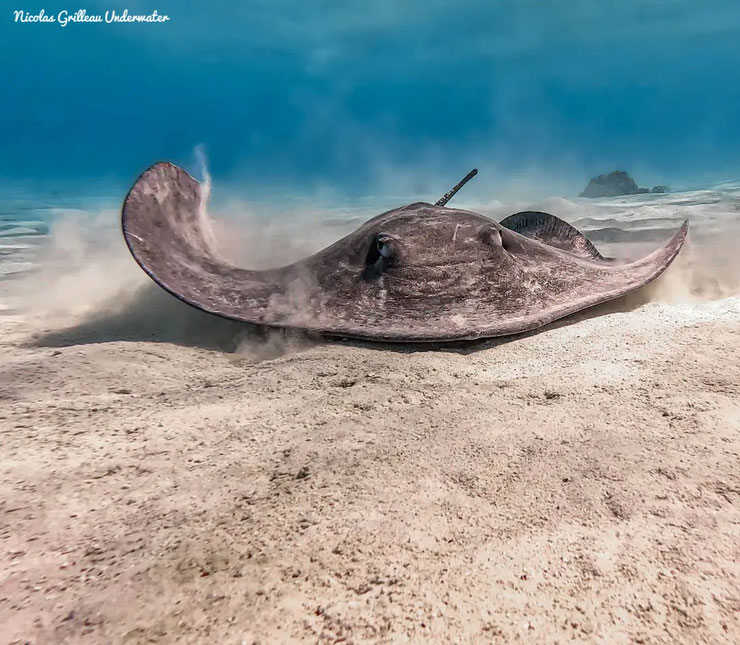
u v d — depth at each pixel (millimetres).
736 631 969
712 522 1254
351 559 1169
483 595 1062
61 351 2871
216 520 1319
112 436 1814
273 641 952
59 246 8438
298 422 1906
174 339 3312
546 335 2895
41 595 1075
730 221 9023
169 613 1019
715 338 2445
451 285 3115
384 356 2670
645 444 1614
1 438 1782
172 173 3996
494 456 1597
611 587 1074
